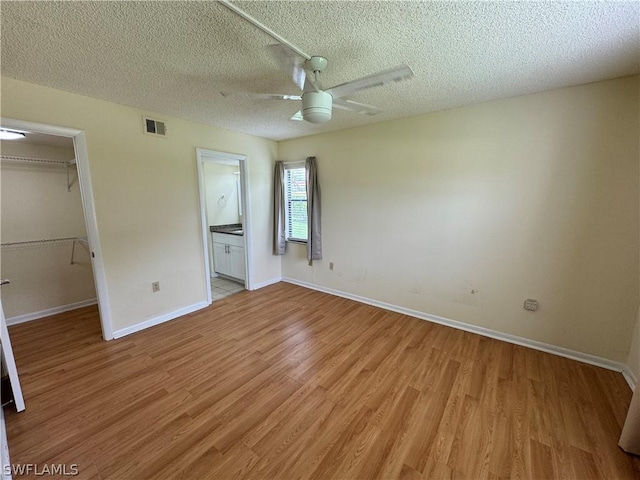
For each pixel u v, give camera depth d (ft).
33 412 5.86
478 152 8.67
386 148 10.58
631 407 4.83
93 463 4.76
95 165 8.20
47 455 4.90
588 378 6.92
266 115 9.68
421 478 4.51
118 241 8.89
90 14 4.31
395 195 10.59
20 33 4.78
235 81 6.94
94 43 5.17
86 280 11.76
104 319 8.75
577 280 7.57
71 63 5.93
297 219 14.34
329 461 4.80
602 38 5.04
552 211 7.73
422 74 6.55
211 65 6.09
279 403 6.15
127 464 4.75
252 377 7.05
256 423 5.61
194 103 8.49
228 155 11.87
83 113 7.85
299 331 9.52
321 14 4.42
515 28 4.78
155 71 6.36
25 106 6.88
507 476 4.54
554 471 4.62
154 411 5.91
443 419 5.68
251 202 13.21
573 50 5.47
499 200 8.48
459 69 6.31
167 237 10.14
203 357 7.95
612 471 4.61
